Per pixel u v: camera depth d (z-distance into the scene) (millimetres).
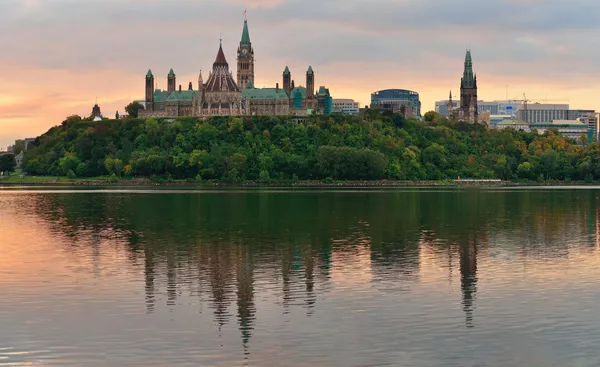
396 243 168875
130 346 91250
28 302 110875
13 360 86938
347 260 144875
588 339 93625
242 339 93812
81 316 103375
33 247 163125
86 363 85938
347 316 103188
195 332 96375
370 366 85250
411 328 98000
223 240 174125
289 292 117000
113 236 182125
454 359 87312
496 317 102625
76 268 136875
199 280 125750
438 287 120188
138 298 113188
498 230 194500
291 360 86938
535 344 92000
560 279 126625
